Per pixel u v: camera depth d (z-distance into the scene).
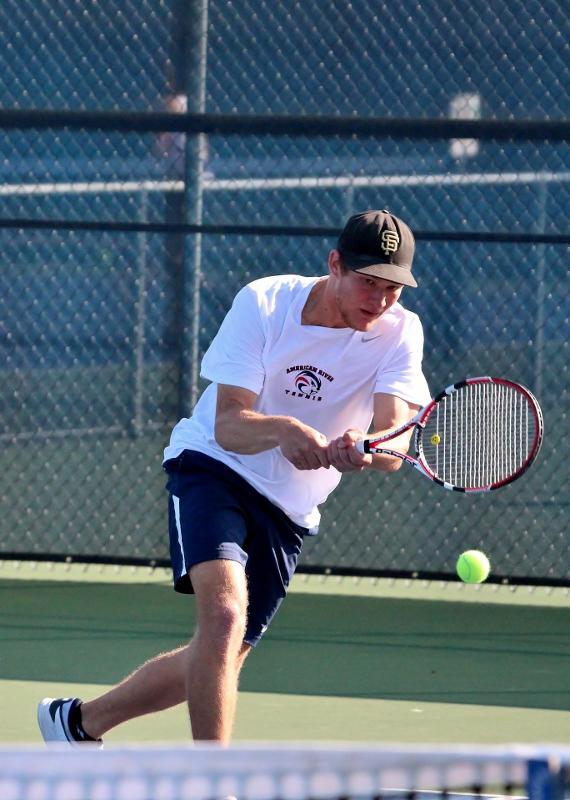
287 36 18.42
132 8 18.73
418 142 18.36
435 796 8.59
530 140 17.95
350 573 18.41
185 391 18.97
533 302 19.30
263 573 10.42
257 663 15.05
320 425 10.34
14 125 19.17
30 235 20.08
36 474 19.48
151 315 20.09
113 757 4.32
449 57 18.12
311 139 18.50
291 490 10.27
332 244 19.27
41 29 19.06
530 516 18.34
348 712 13.16
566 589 19.20
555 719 13.02
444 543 18.48
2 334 20.33
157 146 18.89
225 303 19.39
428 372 19.27
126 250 19.98
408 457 10.03
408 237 9.66
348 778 4.41
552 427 20.33
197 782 4.36
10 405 20.39
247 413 9.84
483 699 13.72
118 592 18.50
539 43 17.94
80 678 14.27
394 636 16.39
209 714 9.25
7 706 13.07
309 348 10.05
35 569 19.92
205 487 10.12
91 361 20.30
